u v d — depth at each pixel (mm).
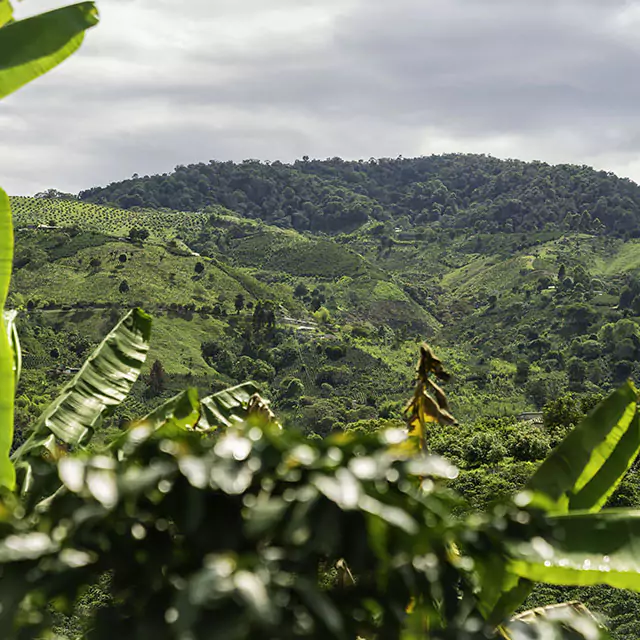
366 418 93188
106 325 109125
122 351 4469
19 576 1630
